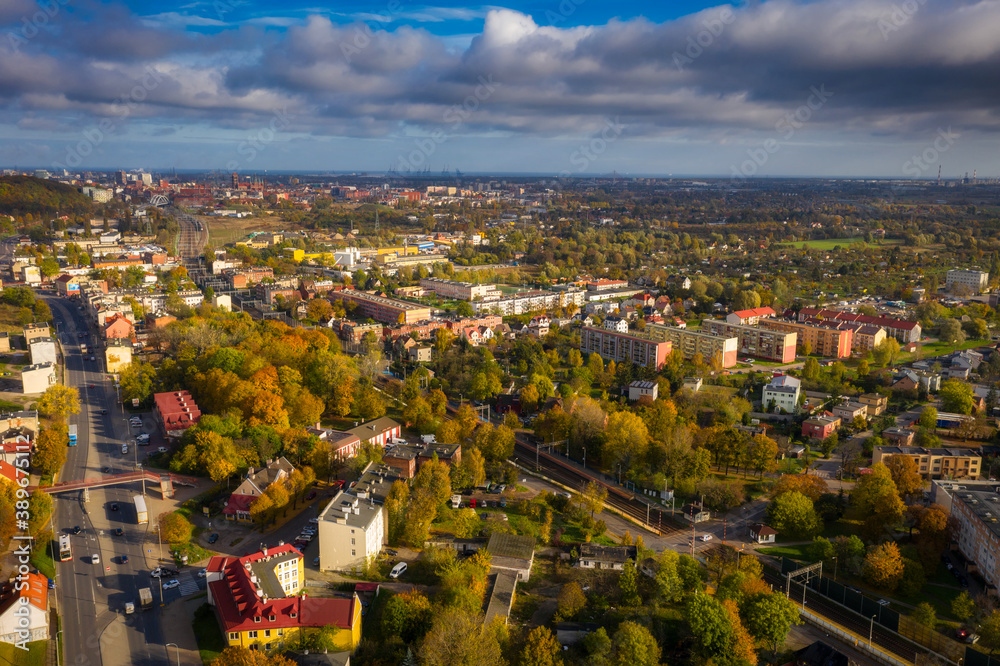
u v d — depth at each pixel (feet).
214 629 618.44
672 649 639.76
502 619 622.95
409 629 612.70
